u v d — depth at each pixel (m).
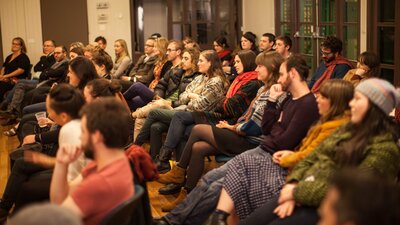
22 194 3.27
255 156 3.44
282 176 3.34
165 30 10.38
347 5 6.65
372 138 2.73
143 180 2.96
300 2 7.89
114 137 2.46
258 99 4.21
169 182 4.56
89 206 2.36
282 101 3.68
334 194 1.61
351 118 2.89
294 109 3.46
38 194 3.25
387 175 2.69
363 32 6.23
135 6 10.27
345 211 1.54
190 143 4.36
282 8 8.48
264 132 3.74
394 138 2.78
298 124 3.40
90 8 10.15
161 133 5.22
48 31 10.11
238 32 10.15
